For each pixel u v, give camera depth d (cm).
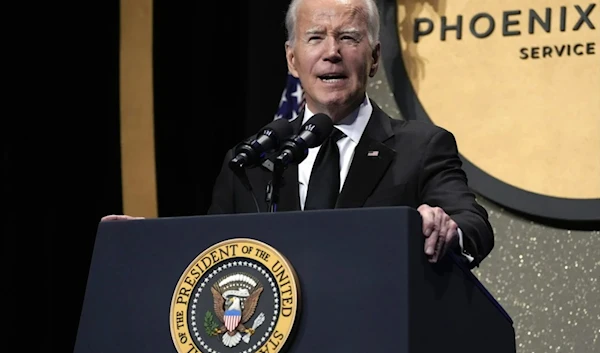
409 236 500
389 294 495
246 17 1239
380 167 689
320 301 505
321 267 509
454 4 1028
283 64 1227
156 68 1241
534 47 995
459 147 1007
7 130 1221
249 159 607
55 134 1230
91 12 1249
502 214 993
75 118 1235
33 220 1213
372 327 493
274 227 523
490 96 1005
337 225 511
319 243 513
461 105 1012
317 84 714
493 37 1009
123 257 555
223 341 514
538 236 978
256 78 1231
